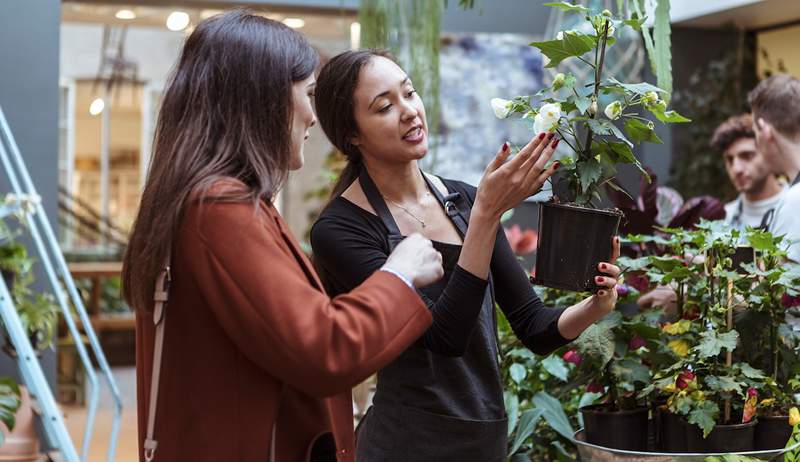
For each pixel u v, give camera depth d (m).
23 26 5.29
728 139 4.73
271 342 1.44
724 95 6.21
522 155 1.79
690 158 6.21
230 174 1.55
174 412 1.56
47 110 5.32
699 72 6.26
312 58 1.67
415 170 2.18
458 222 2.17
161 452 1.56
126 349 10.07
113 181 14.28
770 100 3.47
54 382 5.21
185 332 1.55
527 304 2.17
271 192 1.55
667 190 3.54
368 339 1.47
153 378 1.56
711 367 2.28
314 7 6.11
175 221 1.51
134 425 6.73
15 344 2.51
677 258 2.43
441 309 1.90
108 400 7.68
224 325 1.48
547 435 2.82
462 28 6.24
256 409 1.54
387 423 2.14
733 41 6.25
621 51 5.45
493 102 1.98
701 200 3.23
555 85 1.96
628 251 3.07
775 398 2.28
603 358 2.30
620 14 2.30
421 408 2.10
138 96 13.70
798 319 2.43
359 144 2.16
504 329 2.91
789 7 5.71
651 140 1.95
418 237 1.60
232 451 1.54
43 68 5.32
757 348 2.35
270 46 1.61
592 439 2.30
